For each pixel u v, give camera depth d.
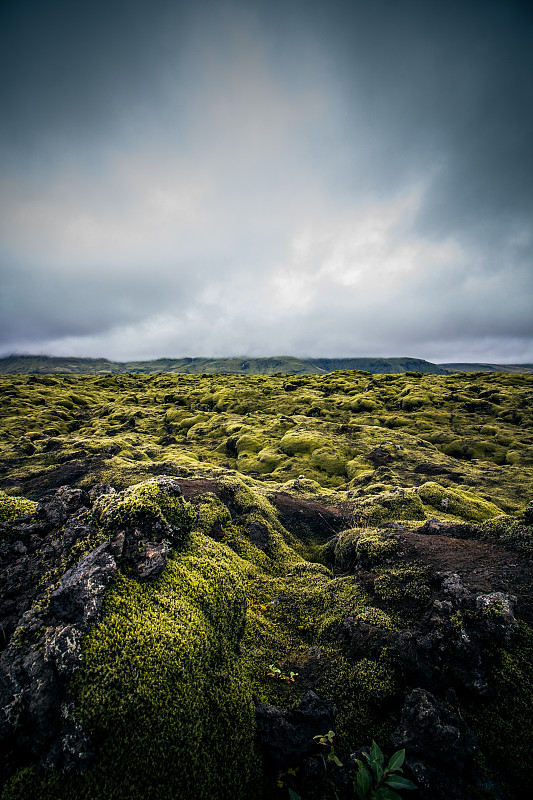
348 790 4.37
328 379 71.12
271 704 5.57
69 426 40.72
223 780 4.29
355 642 6.49
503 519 8.73
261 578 8.78
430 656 5.61
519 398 43.56
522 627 5.69
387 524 10.22
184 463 20.33
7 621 4.95
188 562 6.43
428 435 32.75
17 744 3.89
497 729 4.81
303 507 14.20
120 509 6.27
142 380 84.12
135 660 4.50
